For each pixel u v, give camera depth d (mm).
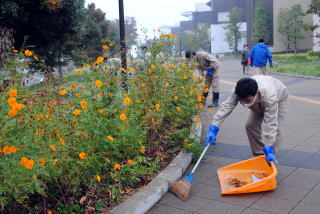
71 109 3621
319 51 32438
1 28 11031
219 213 3330
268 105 3725
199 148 4613
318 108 8109
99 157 3537
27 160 2525
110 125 3594
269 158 3736
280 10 46375
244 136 5984
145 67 5113
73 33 14383
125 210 3205
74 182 3158
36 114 3072
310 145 5273
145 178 3957
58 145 3070
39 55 14117
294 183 3912
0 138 2627
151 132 4703
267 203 3473
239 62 38125
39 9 12312
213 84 8570
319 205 3383
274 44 48062
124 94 4184
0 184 2615
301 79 14961
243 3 69938
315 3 18625
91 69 4203
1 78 3691
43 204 3133
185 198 3613
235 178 4062
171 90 5316
